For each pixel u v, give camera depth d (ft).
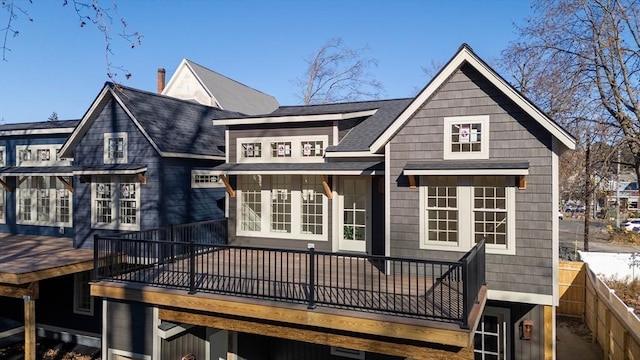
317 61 107.45
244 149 39.04
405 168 27.63
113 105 39.75
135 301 26.91
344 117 35.32
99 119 40.55
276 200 37.93
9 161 51.13
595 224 121.19
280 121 36.45
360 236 35.06
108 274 28.35
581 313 46.03
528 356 27.53
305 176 36.83
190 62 92.94
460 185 27.55
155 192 37.06
